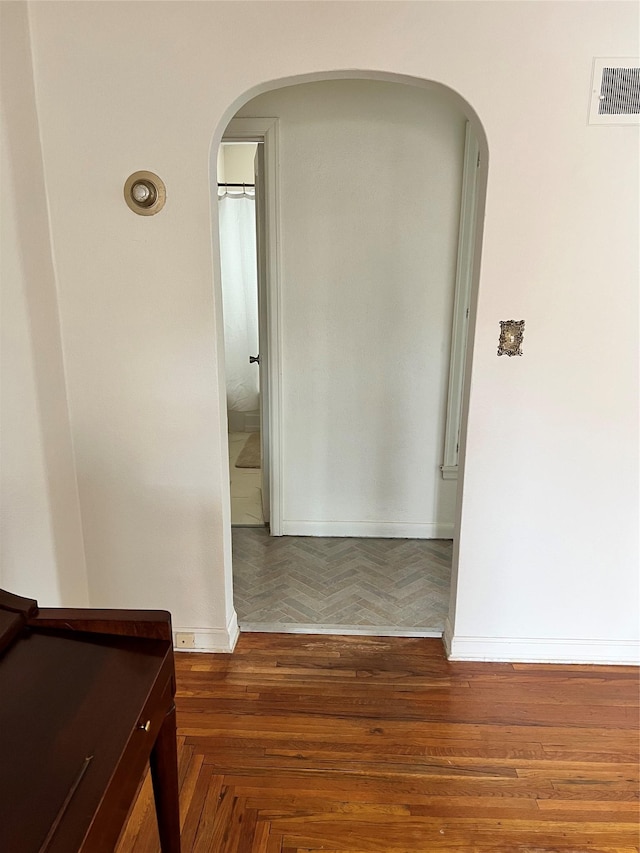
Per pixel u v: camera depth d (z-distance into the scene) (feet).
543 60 5.98
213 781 5.95
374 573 10.04
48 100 6.25
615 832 5.48
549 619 7.69
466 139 9.33
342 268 10.03
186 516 7.49
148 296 6.79
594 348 6.74
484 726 6.71
